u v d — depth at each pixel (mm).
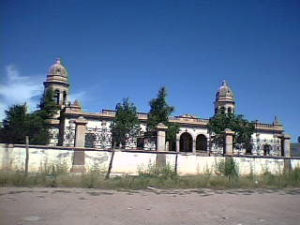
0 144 23859
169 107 46562
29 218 9609
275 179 23875
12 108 46906
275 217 11508
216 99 75938
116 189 17719
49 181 17734
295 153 52594
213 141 53438
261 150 56781
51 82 67375
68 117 51031
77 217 10062
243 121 53469
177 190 18594
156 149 28062
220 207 13109
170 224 9727
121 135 45094
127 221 9852
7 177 17094
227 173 26984
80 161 25500
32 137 46844
